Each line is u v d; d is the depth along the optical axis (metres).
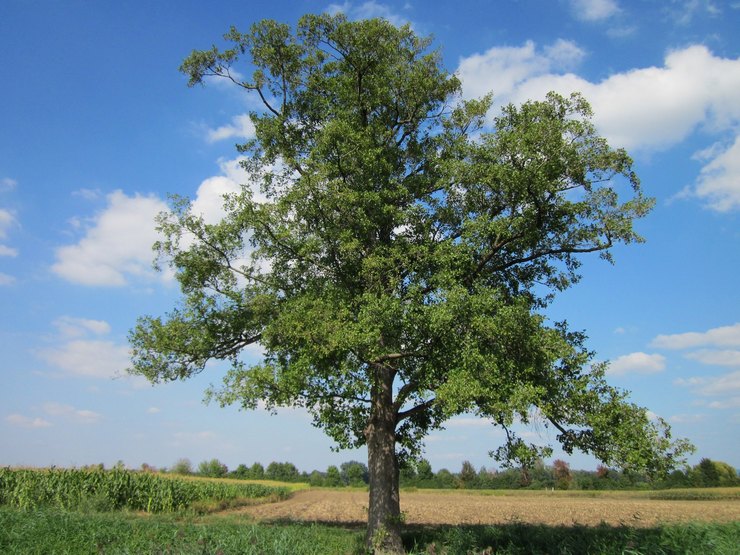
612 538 14.80
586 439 14.50
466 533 16.72
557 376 14.55
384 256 17.70
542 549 14.70
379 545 15.74
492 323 13.62
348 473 91.25
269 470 95.88
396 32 20.44
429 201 18.91
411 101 20.62
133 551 12.13
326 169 17.25
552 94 15.84
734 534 16.36
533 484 76.50
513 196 16.23
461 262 16.53
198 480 52.53
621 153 15.03
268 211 17.69
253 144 20.41
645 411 14.05
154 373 18.50
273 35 19.95
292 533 16.47
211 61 20.22
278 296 18.95
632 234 15.41
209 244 18.33
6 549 12.52
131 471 33.53
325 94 20.52
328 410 17.27
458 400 13.49
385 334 15.58
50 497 28.30
